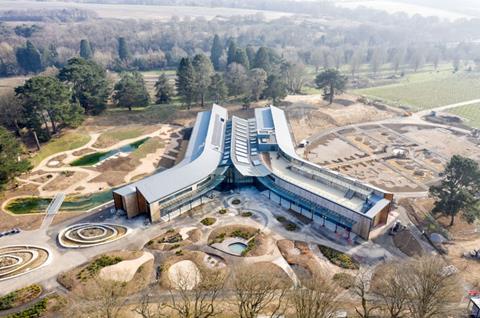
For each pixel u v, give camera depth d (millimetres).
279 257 78812
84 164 126562
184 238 85000
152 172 121812
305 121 165250
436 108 184000
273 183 103688
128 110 178125
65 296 68500
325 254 79812
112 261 77062
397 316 58969
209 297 67625
